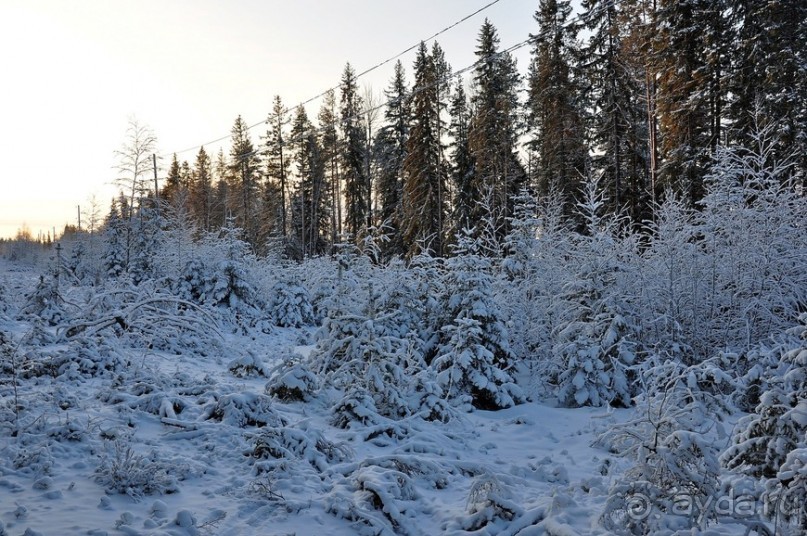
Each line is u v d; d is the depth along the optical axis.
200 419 6.91
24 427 5.89
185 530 4.20
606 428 7.78
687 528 4.30
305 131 45.50
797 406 4.42
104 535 3.99
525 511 4.71
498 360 10.46
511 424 8.53
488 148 29.95
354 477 5.46
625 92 24.25
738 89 17.88
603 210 23.52
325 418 7.89
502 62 32.47
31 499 4.50
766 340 9.95
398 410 8.10
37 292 13.85
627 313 10.32
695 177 18.62
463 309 10.38
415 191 31.73
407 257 29.19
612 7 23.81
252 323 17.86
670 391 5.42
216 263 18.95
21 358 8.46
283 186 46.44
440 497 5.46
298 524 4.52
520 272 12.77
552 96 27.17
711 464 4.09
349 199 40.53
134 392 7.77
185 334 12.91
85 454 5.56
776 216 10.64
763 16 17.42
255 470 5.49
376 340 8.39
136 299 14.02
